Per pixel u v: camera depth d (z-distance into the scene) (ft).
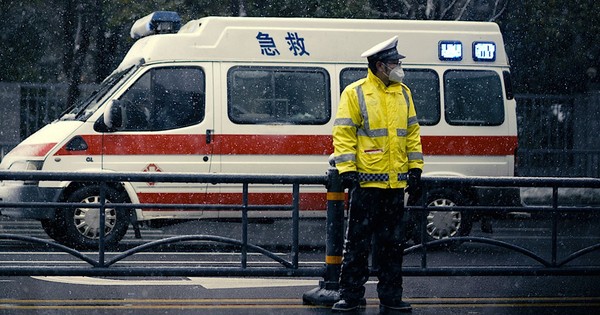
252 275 35.09
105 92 53.36
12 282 39.01
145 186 51.29
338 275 34.22
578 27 90.89
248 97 53.47
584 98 97.96
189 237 35.06
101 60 91.50
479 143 55.62
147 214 51.70
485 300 35.63
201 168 52.49
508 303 35.04
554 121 97.35
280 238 61.16
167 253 50.75
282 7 86.33
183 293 36.63
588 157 96.37
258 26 53.93
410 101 32.35
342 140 31.30
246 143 53.06
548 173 96.58
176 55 52.90
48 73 95.30
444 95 55.52
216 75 53.11
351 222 32.09
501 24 92.99
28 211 50.39
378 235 32.45
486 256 51.47
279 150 53.47
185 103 52.65
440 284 39.86
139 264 44.70
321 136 53.98
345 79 54.54
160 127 52.19
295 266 35.24
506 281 41.09
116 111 50.42
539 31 92.58
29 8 93.86
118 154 51.34
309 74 54.19
